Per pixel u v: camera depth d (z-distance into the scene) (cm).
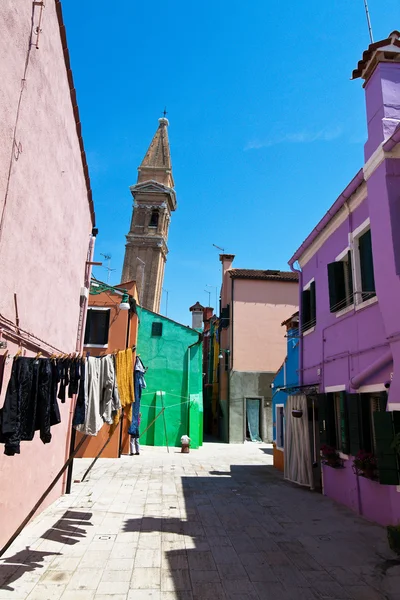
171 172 5875
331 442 968
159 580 507
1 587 470
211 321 3325
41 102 620
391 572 529
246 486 1129
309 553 607
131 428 1744
